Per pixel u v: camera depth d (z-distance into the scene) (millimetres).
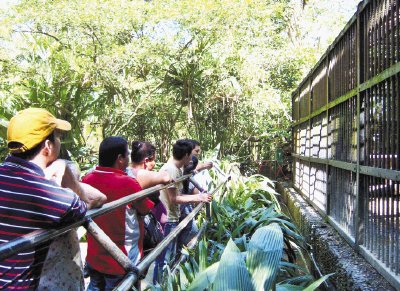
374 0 3266
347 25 4027
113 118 10500
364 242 3547
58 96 9461
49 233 1574
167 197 4168
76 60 9406
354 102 3889
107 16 9062
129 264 1980
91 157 9773
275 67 11781
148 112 11156
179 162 4195
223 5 9305
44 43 9445
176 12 9281
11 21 9133
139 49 9320
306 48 11773
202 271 2883
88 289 3135
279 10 11602
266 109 10586
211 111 11070
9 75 9125
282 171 10773
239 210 5672
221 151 11133
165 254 3875
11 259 1743
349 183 4078
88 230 1875
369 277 3031
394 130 2822
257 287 2441
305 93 7316
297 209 6355
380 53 3137
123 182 3041
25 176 1778
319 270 4219
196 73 9953
